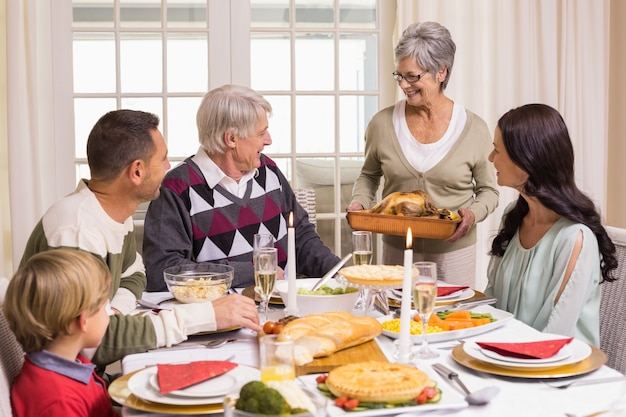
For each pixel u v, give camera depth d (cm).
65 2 411
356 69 441
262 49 433
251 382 122
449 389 149
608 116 453
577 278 212
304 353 163
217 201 269
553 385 156
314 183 442
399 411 139
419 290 167
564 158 220
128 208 209
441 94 316
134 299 221
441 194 316
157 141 206
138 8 420
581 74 433
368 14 438
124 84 423
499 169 228
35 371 154
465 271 318
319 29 432
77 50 418
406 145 317
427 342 185
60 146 418
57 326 153
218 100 265
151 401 145
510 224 239
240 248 271
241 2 425
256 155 270
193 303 194
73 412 153
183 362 166
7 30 388
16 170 394
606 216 451
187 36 425
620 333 225
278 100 436
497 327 198
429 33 301
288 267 199
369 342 182
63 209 196
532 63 430
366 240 210
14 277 154
